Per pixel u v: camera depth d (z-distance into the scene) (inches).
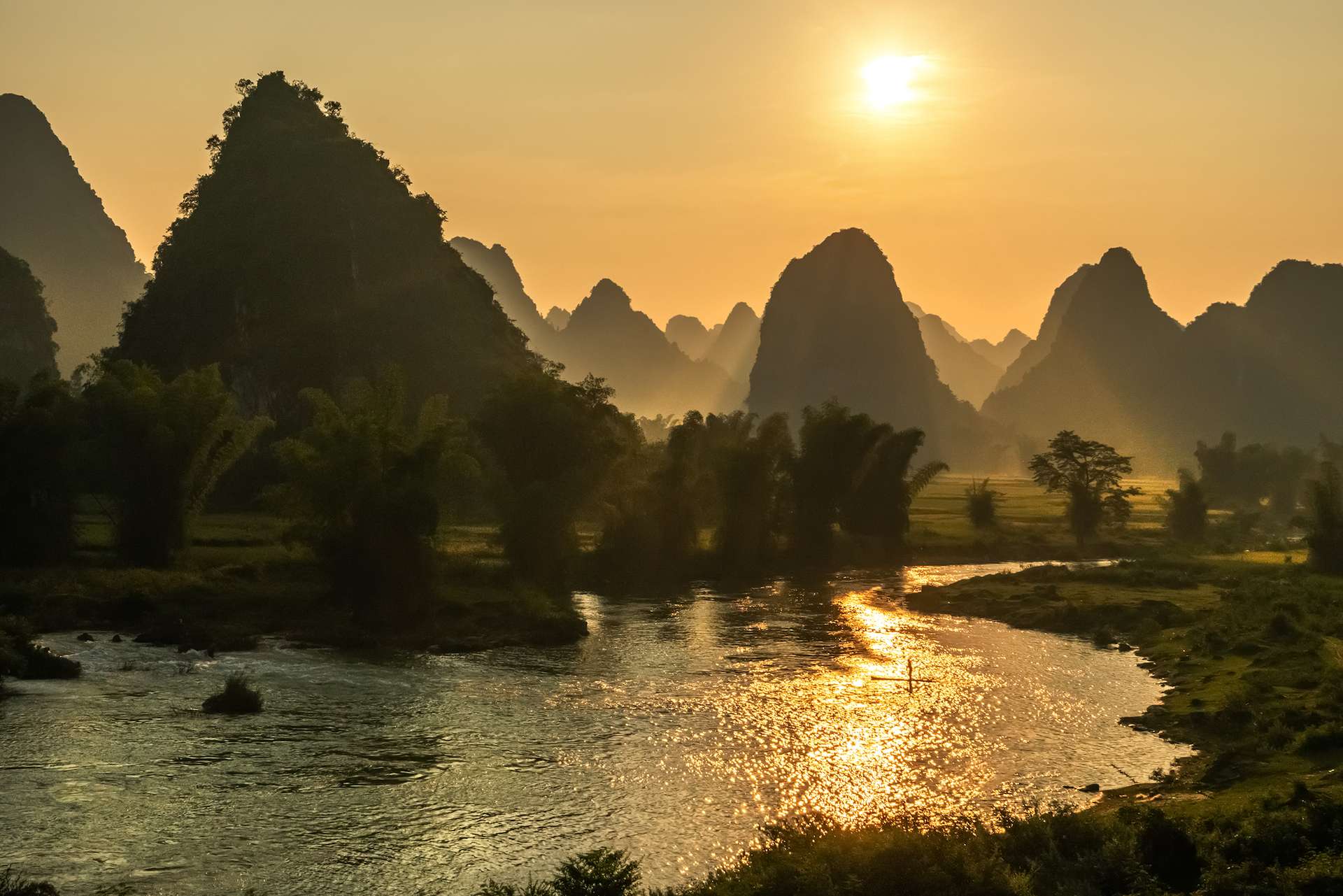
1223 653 1818.4
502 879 903.1
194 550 2672.2
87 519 3388.3
